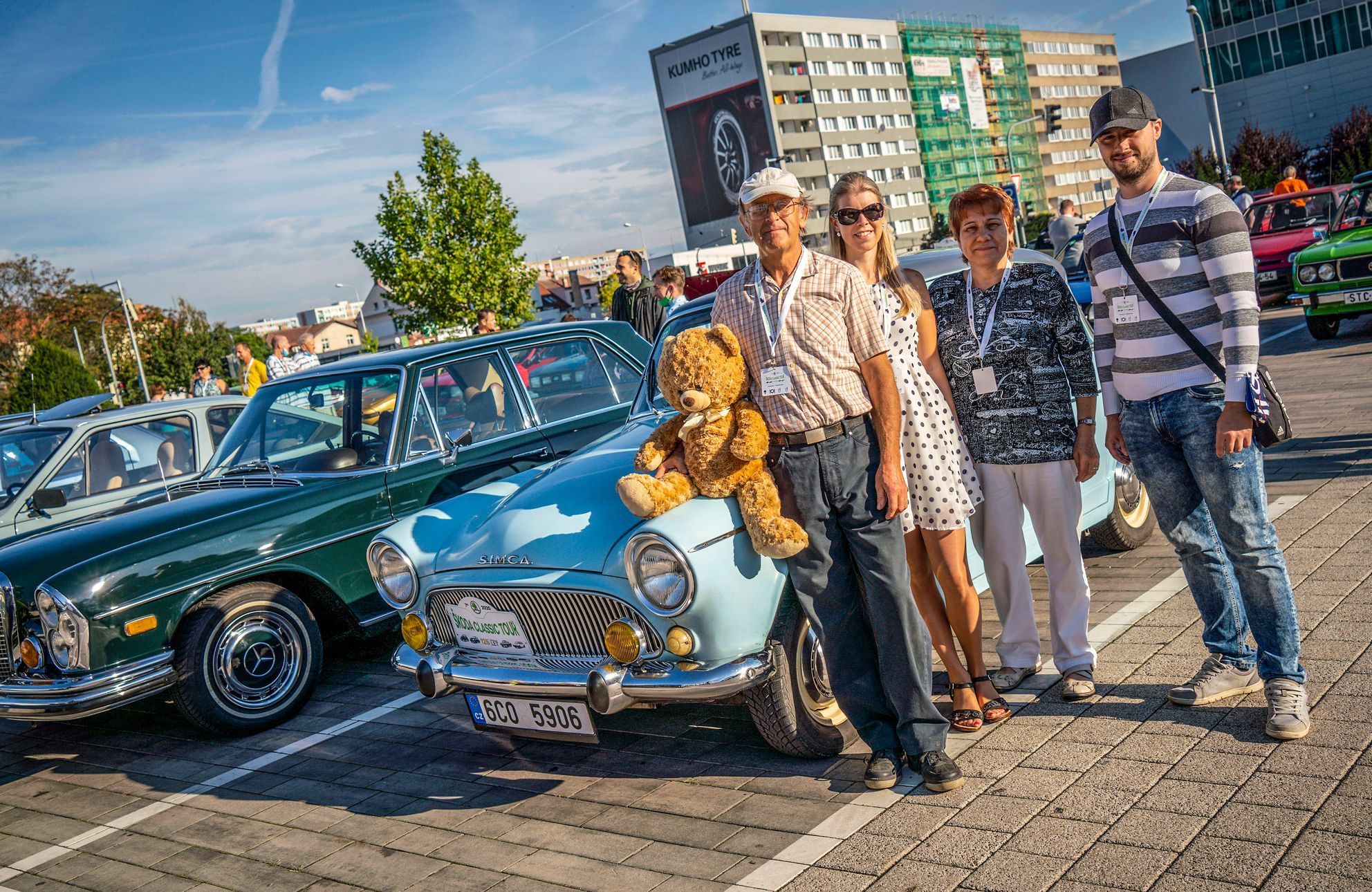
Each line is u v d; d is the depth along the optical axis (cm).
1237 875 266
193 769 484
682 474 348
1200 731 348
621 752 417
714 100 8894
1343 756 314
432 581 404
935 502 368
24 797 486
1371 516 533
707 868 316
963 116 10088
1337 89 5444
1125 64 9031
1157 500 366
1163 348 348
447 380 602
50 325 6341
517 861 342
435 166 3575
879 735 353
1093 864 282
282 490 552
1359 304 1100
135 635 487
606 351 672
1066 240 1574
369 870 353
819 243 6231
